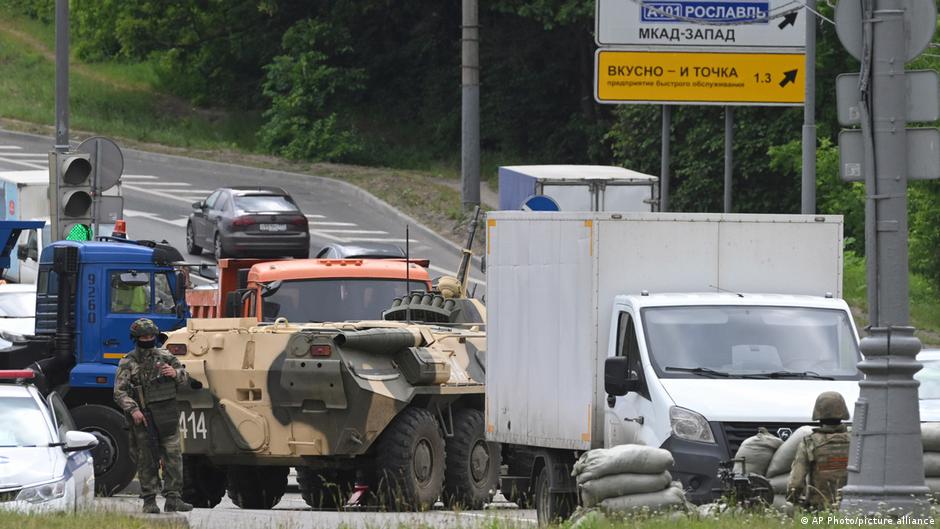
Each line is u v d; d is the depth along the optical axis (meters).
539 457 61.19
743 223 57.66
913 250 138.62
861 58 46.25
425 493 68.69
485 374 65.94
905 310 45.28
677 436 50.50
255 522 57.12
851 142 47.03
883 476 44.62
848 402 51.56
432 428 69.31
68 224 92.88
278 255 159.88
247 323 68.75
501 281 61.53
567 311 57.16
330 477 75.19
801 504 46.84
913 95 45.84
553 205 121.88
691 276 57.12
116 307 77.81
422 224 189.88
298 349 67.12
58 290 77.56
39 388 75.94
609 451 48.34
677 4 128.50
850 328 55.12
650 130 192.88
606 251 56.28
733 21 128.50
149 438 58.31
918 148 45.66
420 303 80.12
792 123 181.25
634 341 54.16
